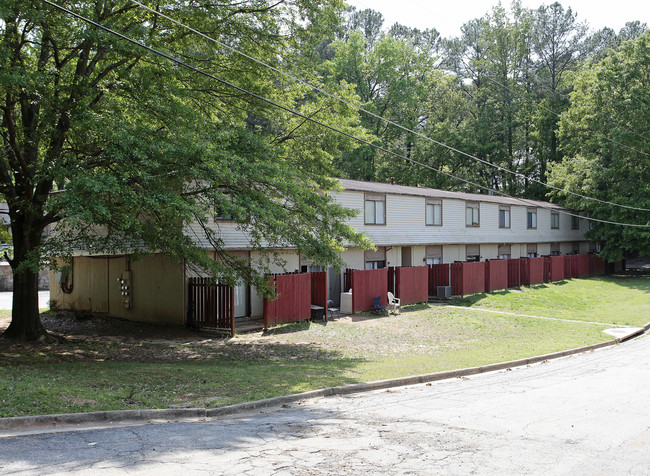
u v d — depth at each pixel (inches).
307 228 671.1
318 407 399.9
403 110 2224.4
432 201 1326.3
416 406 399.2
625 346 802.2
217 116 785.6
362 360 620.7
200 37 663.1
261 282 659.4
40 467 240.8
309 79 780.0
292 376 500.1
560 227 1934.1
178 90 594.9
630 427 337.7
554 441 303.7
